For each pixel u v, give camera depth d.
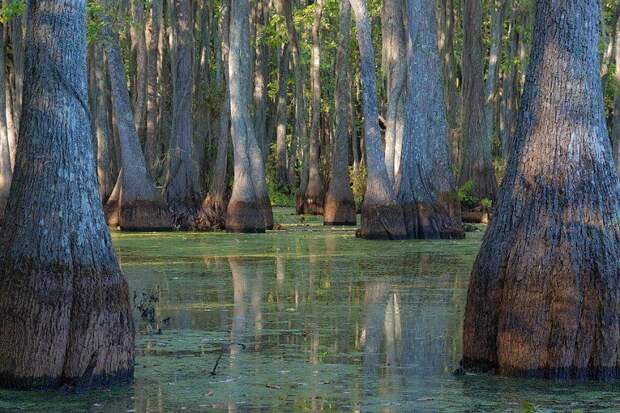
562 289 10.16
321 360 11.34
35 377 9.77
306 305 15.53
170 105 46.25
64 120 9.95
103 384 9.99
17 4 28.69
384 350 11.91
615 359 10.15
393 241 28.42
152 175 39.19
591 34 10.54
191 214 33.34
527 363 10.27
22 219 9.88
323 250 25.28
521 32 49.97
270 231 33.25
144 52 41.16
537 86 10.55
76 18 10.15
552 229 10.26
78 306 9.86
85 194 9.99
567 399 9.42
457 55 54.25
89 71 44.53
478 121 41.00
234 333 13.11
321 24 50.09
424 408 9.09
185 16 34.72
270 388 9.94
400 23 34.97
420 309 15.07
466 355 10.82
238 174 32.12
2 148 36.19
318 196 45.69
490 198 40.59
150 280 18.77
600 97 10.59
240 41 32.62
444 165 29.78
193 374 10.58
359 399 9.45
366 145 29.47
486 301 10.61
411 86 29.92
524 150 10.52
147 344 12.33
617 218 10.33
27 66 10.12
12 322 9.78
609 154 10.54
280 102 55.34
